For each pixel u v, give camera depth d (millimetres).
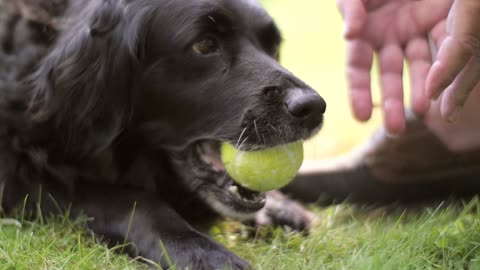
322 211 1446
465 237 1194
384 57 1258
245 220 1301
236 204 1243
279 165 1214
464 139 1446
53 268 1130
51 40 1288
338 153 1795
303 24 4035
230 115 1239
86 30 1251
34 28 1292
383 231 1260
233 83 1248
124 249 1193
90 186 1253
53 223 1225
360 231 1279
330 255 1198
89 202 1234
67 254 1157
